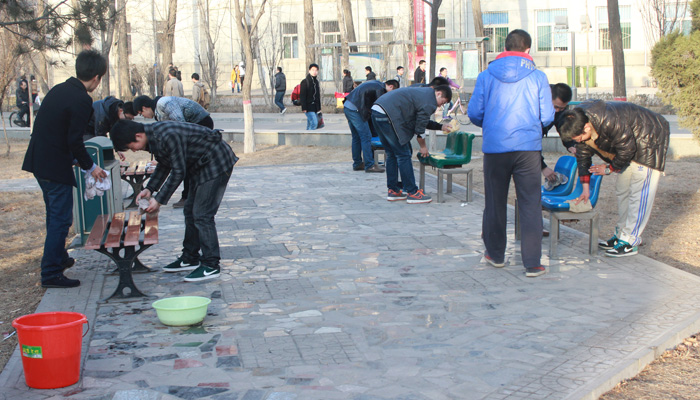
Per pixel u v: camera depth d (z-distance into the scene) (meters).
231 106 28.72
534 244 5.46
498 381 3.56
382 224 7.59
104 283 5.54
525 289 5.17
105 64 5.51
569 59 33.81
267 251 6.47
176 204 8.91
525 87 5.35
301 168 12.58
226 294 5.16
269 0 34.84
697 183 9.77
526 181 5.41
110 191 7.30
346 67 23.19
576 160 6.30
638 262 5.88
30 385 3.57
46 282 5.41
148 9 35.12
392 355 3.93
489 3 34.53
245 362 3.86
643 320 4.42
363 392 3.46
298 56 36.94
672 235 6.96
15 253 7.07
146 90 32.78
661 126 5.80
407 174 8.78
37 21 10.47
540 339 4.14
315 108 18.33
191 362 3.87
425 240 6.80
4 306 5.23
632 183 5.91
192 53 36.56
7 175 13.35
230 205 8.93
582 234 6.96
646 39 29.72
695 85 8.20
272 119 23.44
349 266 5.89
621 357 3.82
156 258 6.31
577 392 3.40
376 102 8.60
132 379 3.65
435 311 4.70
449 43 25.39
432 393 3.43
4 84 14.79
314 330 4.36
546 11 34.03
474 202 8.91
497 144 5.43
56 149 5.30
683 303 4.74
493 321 4.48
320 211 8.41
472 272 5.66
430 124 8.90
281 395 3.43
